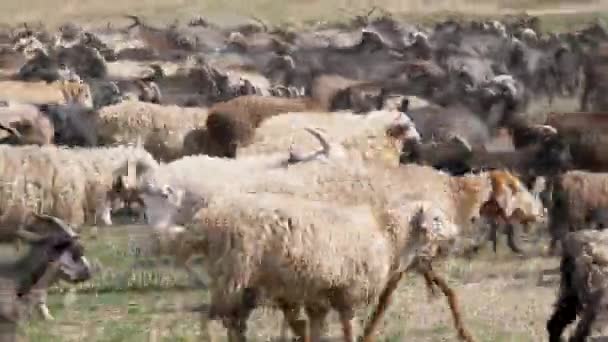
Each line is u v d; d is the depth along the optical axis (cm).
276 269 1609
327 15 7588
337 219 1638
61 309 2062
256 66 5900
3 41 6431
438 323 2002
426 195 2097
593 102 5262
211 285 1636
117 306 2086
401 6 7731
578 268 1788
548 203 2689
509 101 4309
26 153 2459
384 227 1753
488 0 7662
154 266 2322
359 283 1639
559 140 3400
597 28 5862
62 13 7450
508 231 2627
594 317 1781
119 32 6812
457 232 1983
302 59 5859
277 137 2603
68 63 5512
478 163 3353
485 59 5750
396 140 2702
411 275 2331
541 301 2169
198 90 5256
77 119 3491
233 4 7869
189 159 2139
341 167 2048
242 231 1608
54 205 2459
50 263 1773
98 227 2528
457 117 3938
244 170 2111
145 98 4931
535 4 7494
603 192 2539
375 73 5634
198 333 1922
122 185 2514
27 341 1853
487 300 2167
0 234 2411
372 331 1819
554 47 5662
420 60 5666
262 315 2008
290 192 1966
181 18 7450
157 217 2056
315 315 1670
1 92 4356
